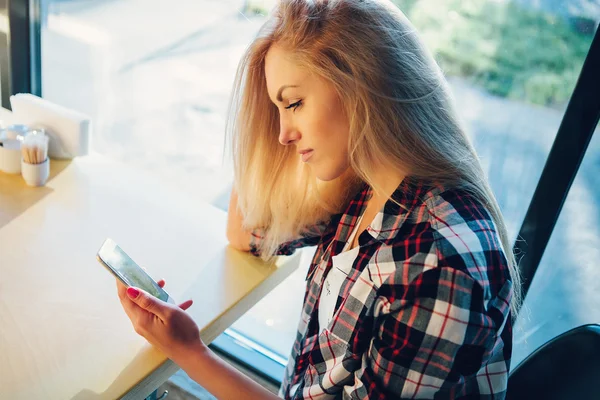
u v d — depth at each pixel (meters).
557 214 1.43
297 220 1.24
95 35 1.99
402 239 0.90
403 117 0.89
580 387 1.01
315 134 0.95
